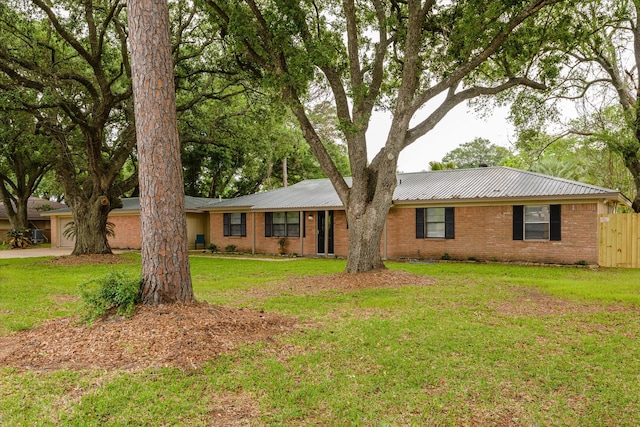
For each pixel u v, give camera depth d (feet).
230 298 27.91
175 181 19.53
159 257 19.15
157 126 19.12
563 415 11.50
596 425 10.97
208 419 11.16
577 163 85.76
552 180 53.16
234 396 12.57
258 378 13.75
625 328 19.89
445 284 33.35
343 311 23.81
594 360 15.56
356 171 36.76
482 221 52.75
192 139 66.54
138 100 19.19
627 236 45.57
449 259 54.54
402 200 56.44
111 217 84.53
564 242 48.08
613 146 56.13
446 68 40.19
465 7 34.32
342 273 37.09
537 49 37.24
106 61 56.65
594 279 36.32
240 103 74.64
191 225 79.66
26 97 47.21
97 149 58.70
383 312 23.53
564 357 15.90
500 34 33.04
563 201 47.98
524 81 38.24
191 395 12.50
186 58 52.65
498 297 27.71
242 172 108.68
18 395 12.39
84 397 12.21
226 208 72.43
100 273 43.11
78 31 53.31
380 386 13.30
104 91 54.29
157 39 19.21
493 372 14.44
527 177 56.29
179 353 15.33
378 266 37.01
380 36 38.96
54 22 47.60
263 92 54.90
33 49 49.93
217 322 18.10
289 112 77.77
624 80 57.72
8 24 46.47
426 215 56.54
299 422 11.08
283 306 25.18
